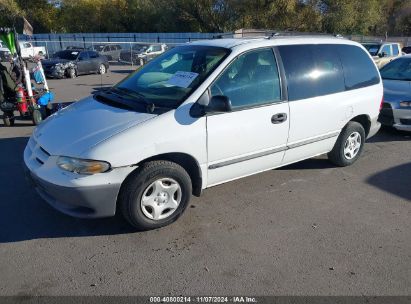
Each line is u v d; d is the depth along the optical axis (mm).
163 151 3486
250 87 4047
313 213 4156
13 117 8047
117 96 4043
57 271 3123
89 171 3234
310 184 4895
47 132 3701
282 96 4297
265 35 4652
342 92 4945
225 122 3838
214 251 3426
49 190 3373
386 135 7312
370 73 5379
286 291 2938
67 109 4164
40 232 3678
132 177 3422
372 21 35562
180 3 36531
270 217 4043
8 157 5832
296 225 3896
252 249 3467
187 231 3732
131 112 3635
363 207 4324
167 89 3902
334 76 4867
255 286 2984
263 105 4125
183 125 3580
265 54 4219
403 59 8414
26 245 3467
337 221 4000
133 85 4266
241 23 34938
